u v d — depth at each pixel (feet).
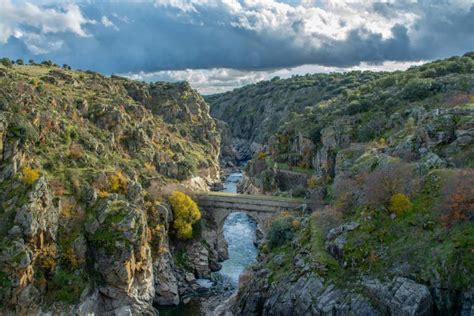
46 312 228.84
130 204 284.82
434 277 200.03
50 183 268.21
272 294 245.45
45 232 242.17
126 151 385.70
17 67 456.45
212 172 565.94
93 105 384.47
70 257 247.50
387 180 251.39
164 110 605.73
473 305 187.01
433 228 217.15
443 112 275.59
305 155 449.48
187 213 336.90
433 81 397.19
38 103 319.47
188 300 294.46
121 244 258.16
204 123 652.48
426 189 238.07
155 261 296.51
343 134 391.65
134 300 260.42
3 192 246.27
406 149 284.41
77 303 237.25
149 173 373.40
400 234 225.35
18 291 220.64
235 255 372.17
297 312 229.25
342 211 271.69
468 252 198.29
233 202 358.84
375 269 217.36
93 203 275.18
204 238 352.69
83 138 325.83
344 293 219.20
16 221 233.96
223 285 316.19
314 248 250.16
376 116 390.01
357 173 292.40
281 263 262.47
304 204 334.24
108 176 298.35
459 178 225.97
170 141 489.67
